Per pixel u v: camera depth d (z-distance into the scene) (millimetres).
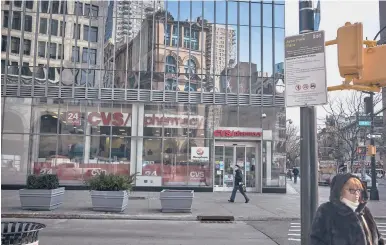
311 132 4527
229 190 24078
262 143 24344
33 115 23344
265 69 24922
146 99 23984
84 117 23656
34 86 23500
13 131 23062
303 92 4504
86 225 12188
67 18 24344
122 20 24609
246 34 25125
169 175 23703
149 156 23734
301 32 4758
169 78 24344
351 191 3209
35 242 3391
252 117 24500
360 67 4133
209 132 24172
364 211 3338
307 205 4461
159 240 9844
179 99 24219
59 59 23984
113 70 24109
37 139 23219
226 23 25078
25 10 24094
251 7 25328
